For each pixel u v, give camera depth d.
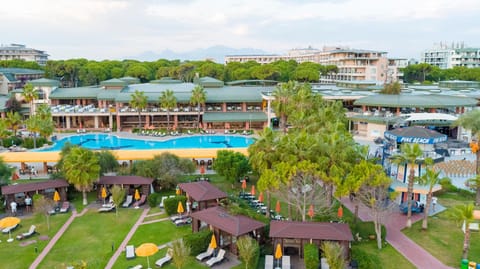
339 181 35.41
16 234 36.56
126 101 92.00
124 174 50.88
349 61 190.12
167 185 48.75
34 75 147.75
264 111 97.44
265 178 36.69
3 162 47.88
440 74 188.88
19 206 43.84
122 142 79.81
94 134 87.19
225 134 87.44
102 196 43.41
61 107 93.75
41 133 72.19
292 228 31.62
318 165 36.50
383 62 188.88
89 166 43.38
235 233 30.98
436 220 39.47
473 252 32.75
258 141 39.50
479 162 45.81
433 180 36.50
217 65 175.75
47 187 43.53
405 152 36.88
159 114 93.50
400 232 36.84
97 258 31.86
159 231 37.31
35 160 54.59
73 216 41.09
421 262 31.23
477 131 44.81
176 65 198.88
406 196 43.81
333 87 119.94
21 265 30.81
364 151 40.03
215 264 30.77
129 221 39.81
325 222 33.34
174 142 80.06
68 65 161.38
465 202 44.56
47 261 31.45
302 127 53.41
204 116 92.12
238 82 136.25
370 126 80.19
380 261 31.33
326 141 38.91
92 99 101.12
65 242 34.94
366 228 35.78
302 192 38.28
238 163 47.16
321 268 29.20
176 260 27.81
